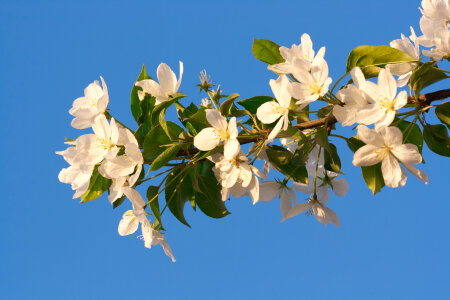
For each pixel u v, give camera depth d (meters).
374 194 0.90
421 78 0.86
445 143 0.89
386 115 0.83
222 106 0.86
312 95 0.85
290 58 0.89
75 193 0.88
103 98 0.87
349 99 0.86
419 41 0.88
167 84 0.90
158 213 0.88
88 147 0.87
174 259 0.90
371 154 0.83
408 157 0.83
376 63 0.87
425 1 0.89
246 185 0.86
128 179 0.88
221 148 0.85
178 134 0.88
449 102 0.87
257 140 0.88
